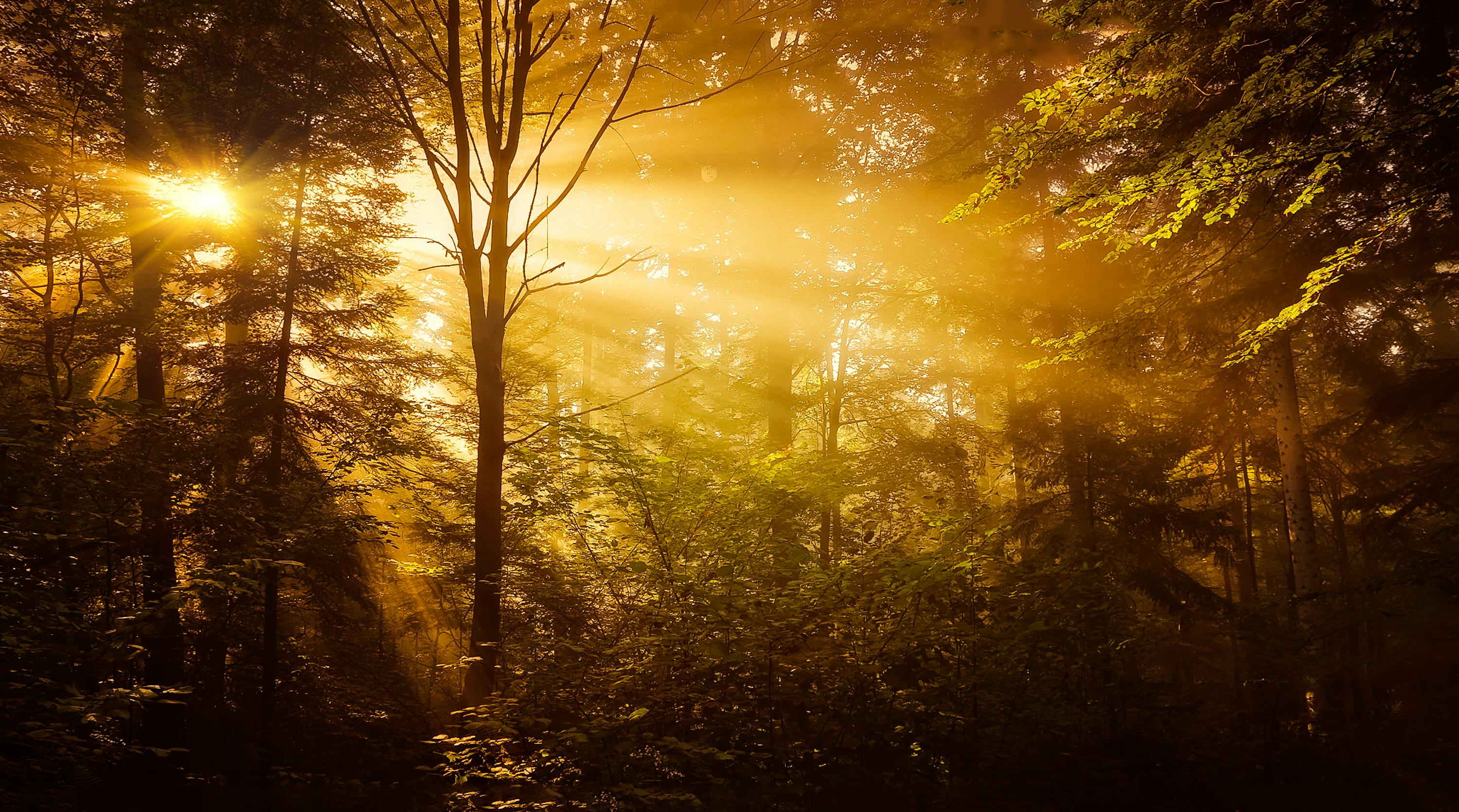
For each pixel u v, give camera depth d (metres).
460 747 6.39
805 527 10.77
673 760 5.97
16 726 5.16
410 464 13.45
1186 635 13.34
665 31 14.91
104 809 8.30
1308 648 9.48
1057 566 8.03
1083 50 14.55
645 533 8.24
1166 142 9.59
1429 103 6.34
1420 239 9.55
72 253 10.45
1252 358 12.50
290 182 11.15
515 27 8.11
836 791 6.52
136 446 8.32
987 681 7.14
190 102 10.30
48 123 9.78
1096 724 7.59
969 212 8.46
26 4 9.18
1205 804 7.08
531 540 11.74
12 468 6.20
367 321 11.95
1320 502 19.19
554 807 5.63
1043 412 15.20
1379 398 11.06
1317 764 8.48
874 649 6.98
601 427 14.73
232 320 10.88
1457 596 9.02
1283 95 6.61
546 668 6.53
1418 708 11.58
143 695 5.12
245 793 8.91
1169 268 11.21
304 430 11.14
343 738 10.54
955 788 6.75
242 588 5.68
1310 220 10.62
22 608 5.61
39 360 9.97
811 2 15.27
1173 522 13.73
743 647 6.52
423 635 14.05
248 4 9.68
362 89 11.12
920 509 11.72
